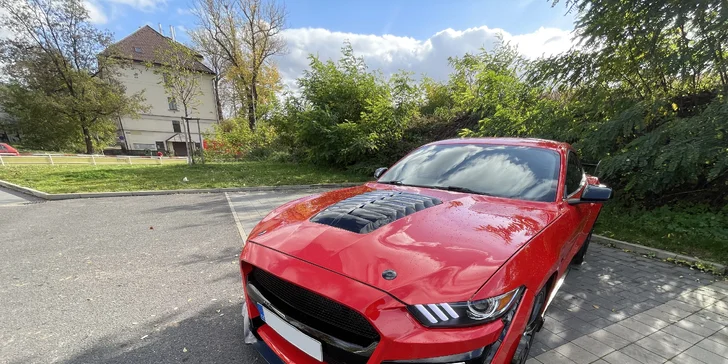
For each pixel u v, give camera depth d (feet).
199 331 7.87
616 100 18.62
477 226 5.88
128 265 11.96
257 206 22.56
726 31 13.92
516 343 4.80
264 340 5.92
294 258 5.17
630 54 17.42
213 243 14.51
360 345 4.56
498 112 25.08
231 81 101.71
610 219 17.26
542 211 7.09
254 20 88.07
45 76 82.07
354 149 39.37
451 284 4.37
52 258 12.59
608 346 7.37
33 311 8.74
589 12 17.61
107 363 6.72
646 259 12.89
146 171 39.58
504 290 4.51
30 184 29.04
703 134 13.71
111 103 86.74
